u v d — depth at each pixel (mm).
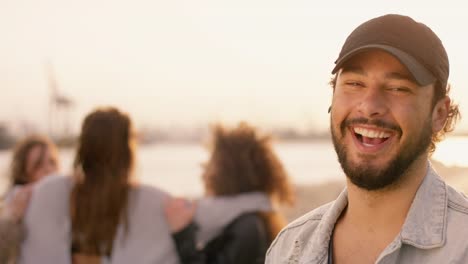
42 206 3041
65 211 3025
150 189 3094
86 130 3039
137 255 2998
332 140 1431
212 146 3416
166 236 3064
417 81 1314
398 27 1362
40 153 4234
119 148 3033
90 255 2996
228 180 3266
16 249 3002
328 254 1498
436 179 1414
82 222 2984
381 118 1331
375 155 1341
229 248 3145
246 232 3158
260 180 3330
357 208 1442
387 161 1335
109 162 3008
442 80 1382
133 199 3043
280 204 3457
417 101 1340
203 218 3201
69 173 3096
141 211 3037
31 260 3008
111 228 2980
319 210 1624
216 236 3162
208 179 3344
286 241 1661
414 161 1361
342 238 1483
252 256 3156
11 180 4223
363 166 1350
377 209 1404
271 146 3445
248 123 3439
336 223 1517
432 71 1353
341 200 1505
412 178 1380
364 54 1362
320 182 13125
